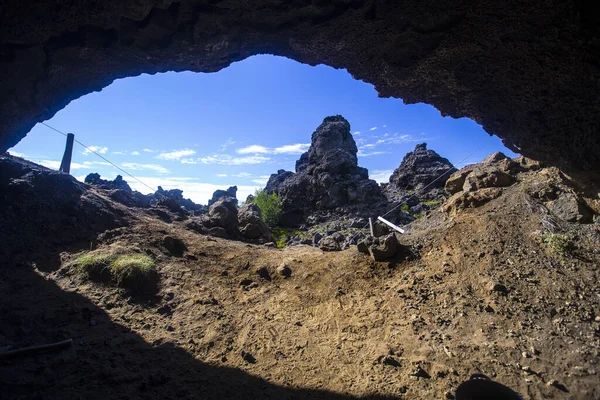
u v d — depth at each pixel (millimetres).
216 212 11430
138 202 10945
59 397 3643
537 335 4652
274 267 7863
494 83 3918
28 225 7500
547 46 3223
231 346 5047
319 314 6043
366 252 7914
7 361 4055
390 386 4090
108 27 3352
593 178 4336
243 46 4027
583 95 3492
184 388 4047
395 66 3984
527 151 4652
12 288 5762
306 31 3676
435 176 18000
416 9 3188
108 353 4531
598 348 4258
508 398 3367
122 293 6156
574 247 6277
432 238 7801
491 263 6387
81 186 9578
